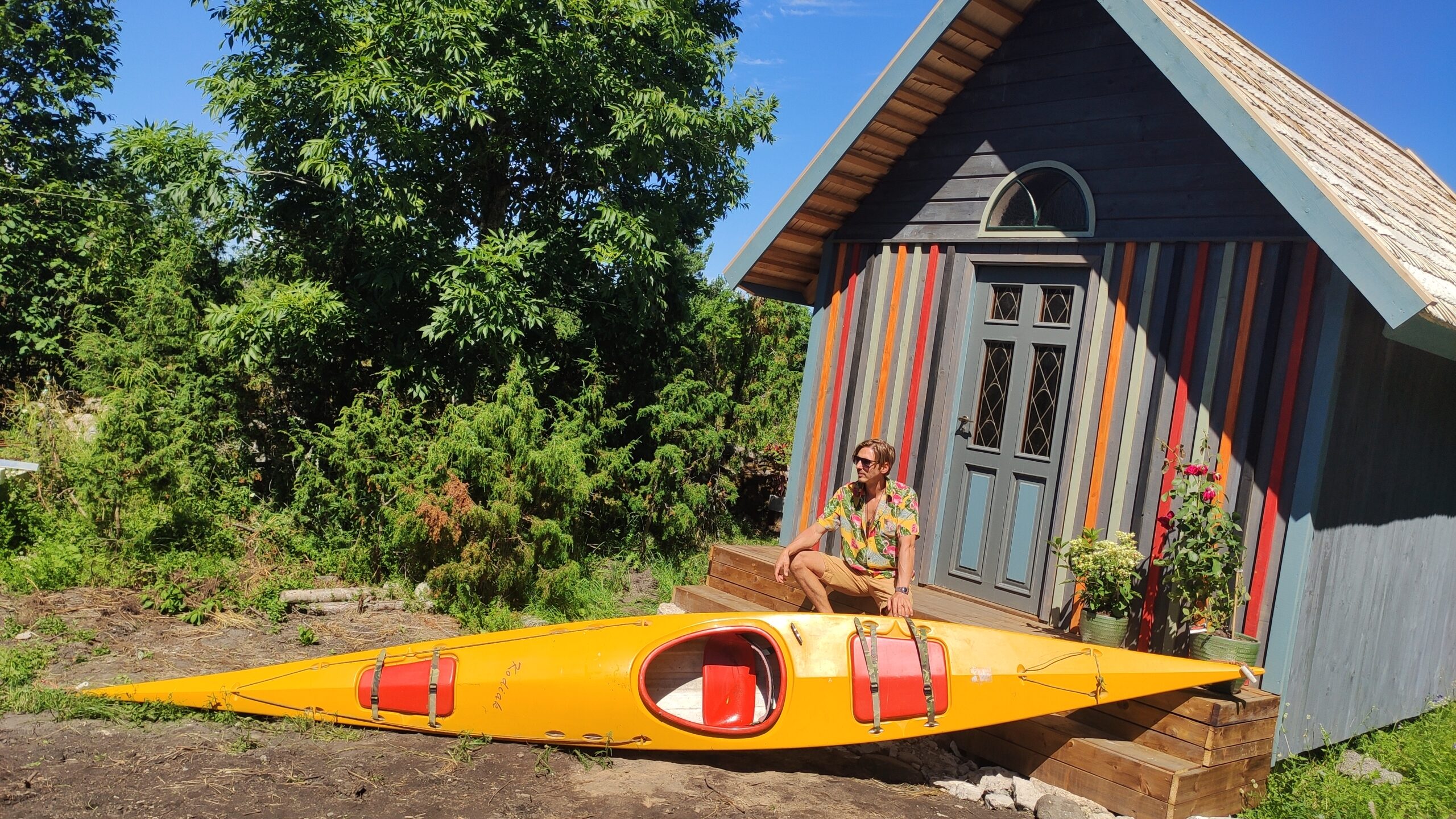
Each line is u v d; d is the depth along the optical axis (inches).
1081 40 256.7
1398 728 260.4
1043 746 201.9
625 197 459.2
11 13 537.6
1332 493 211.2
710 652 208.5
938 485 277.9
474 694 195.5
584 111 430.6
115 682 208.7
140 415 305.9
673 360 463.5
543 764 185.8
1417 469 246.7
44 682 205.3
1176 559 210.8
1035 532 254.1
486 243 394.0
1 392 445.1
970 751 217.0
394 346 396.5
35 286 487.2
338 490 335.9
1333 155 236.5
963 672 198.2
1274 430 212.1
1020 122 268.8
